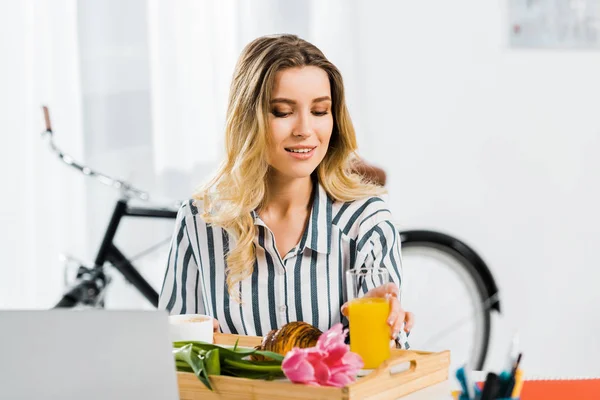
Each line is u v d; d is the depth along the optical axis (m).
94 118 3.55
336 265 1.88
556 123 4.04
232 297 1.88
